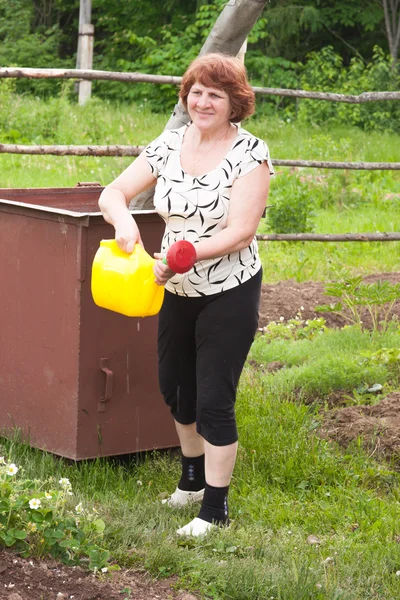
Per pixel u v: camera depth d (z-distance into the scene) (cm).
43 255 446
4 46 2617
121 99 2550
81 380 445
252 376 604
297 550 390
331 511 440
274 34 2511
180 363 408
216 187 374
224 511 403
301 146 1764
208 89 371
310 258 952
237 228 372
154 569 359
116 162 1322
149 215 446
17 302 462
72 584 338
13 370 471
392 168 852
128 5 2733
